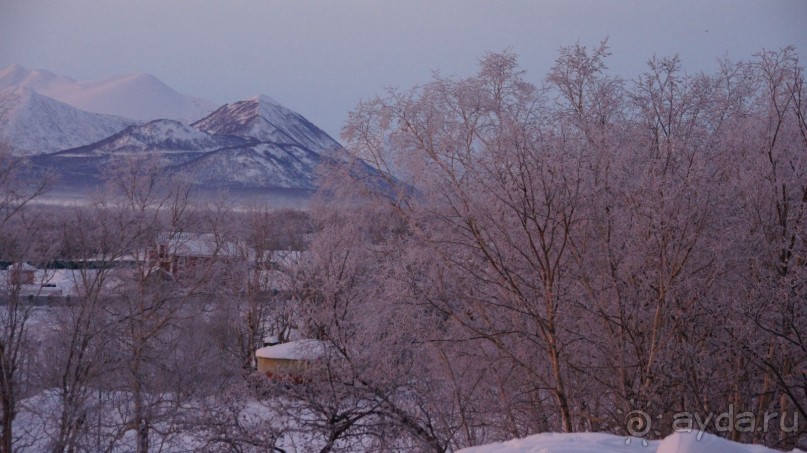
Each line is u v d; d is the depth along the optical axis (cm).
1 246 2875
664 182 1520
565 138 1619
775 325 1558
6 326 2886
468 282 1811
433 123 1723
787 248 1550
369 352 1936
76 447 2769
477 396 1930
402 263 1773
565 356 1748
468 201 1662
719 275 1625
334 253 1970
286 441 2347
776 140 1680
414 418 1936
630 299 1688
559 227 1742
